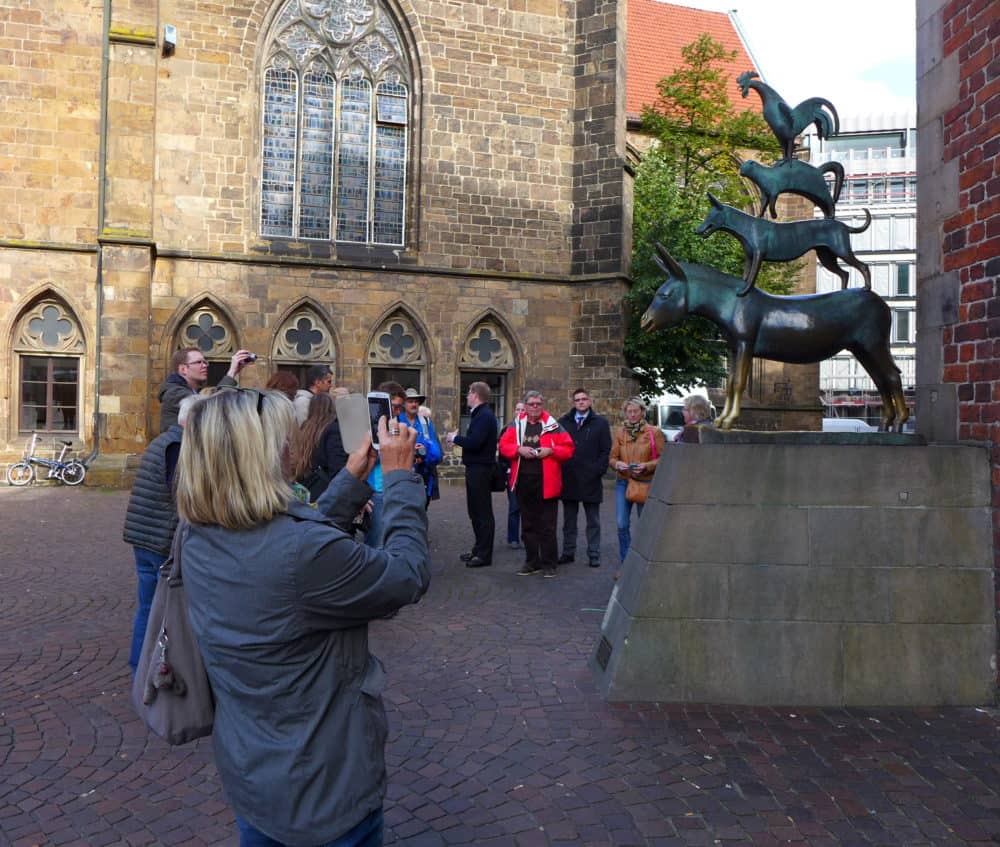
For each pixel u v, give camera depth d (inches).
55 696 214.5
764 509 213.6
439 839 144.4
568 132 892.0
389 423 98.3
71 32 737.6
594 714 203.5
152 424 768.3
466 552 434.9
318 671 84.8
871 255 2449.6
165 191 773.3
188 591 87.1
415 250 854.5
